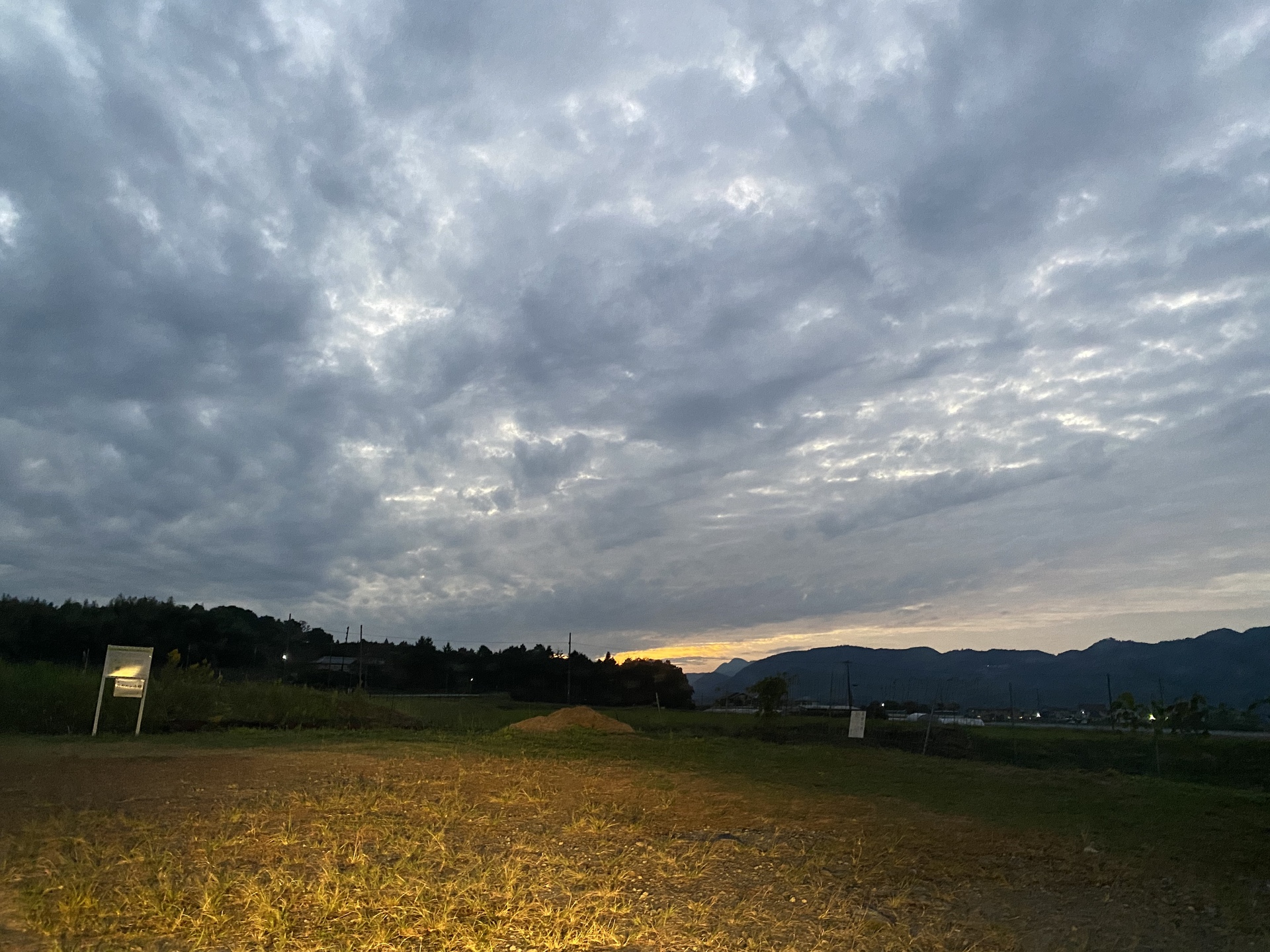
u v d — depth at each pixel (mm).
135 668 19969
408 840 8406
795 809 11234
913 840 9484
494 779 12914
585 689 74812
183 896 6328
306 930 5762
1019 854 8898
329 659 71625
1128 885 7809
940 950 5863
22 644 44156
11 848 7738
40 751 16109
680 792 12406
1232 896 7512
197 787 11641
